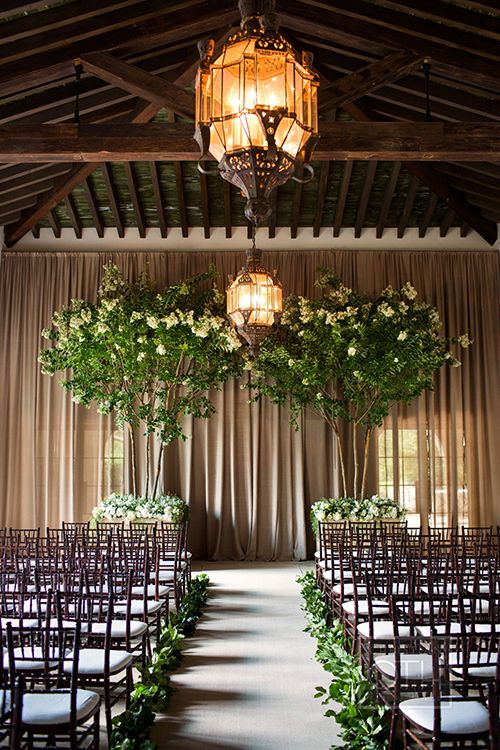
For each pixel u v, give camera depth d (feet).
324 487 40.34
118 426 39.32
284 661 19.81
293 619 25.05
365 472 38.29
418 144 25.14
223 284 41.32
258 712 15.79
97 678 13.48
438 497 40.09
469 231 41.68
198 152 24.72
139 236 41.75
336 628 21.02
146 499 36.94
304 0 25.89
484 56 25.26
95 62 25.05
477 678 12.19
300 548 39.91
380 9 25.57
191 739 14.25
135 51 25.89
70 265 41.45
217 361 37.83
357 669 16.25
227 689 17.40
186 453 40.47
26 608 17.13
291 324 38.06
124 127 24.76
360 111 33.19
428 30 25.31
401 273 41.39
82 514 40.19
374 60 30.19
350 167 36.50
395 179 37.19
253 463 40.45
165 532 33.83
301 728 14.82
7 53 24.22
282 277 41.39
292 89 12.21
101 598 15.72
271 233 41.42
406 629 15.70
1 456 39.96
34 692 10.91
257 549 40.04
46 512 39.78
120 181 38.93
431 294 41.27
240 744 13.99
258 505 40.32
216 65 12.47
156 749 13.04
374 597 15.88
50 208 38.42
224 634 22.91
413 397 37.88
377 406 38.04
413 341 35.65
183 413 38.70
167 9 25.30
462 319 41.24
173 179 38.78
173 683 17.89
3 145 24.70
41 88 29.55
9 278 41.16
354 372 36.29
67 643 14.46
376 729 12.98
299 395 38.19
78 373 37.76
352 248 41.73
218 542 39.96
